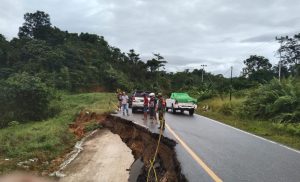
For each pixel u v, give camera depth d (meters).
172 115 28.05
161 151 14.38
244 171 9.70
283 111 22.28
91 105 40.25
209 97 44.53
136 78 105.94
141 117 25.72
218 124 21.81
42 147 19.58
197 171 9.66
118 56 115.06
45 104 36.03
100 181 14.52
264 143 14.55
